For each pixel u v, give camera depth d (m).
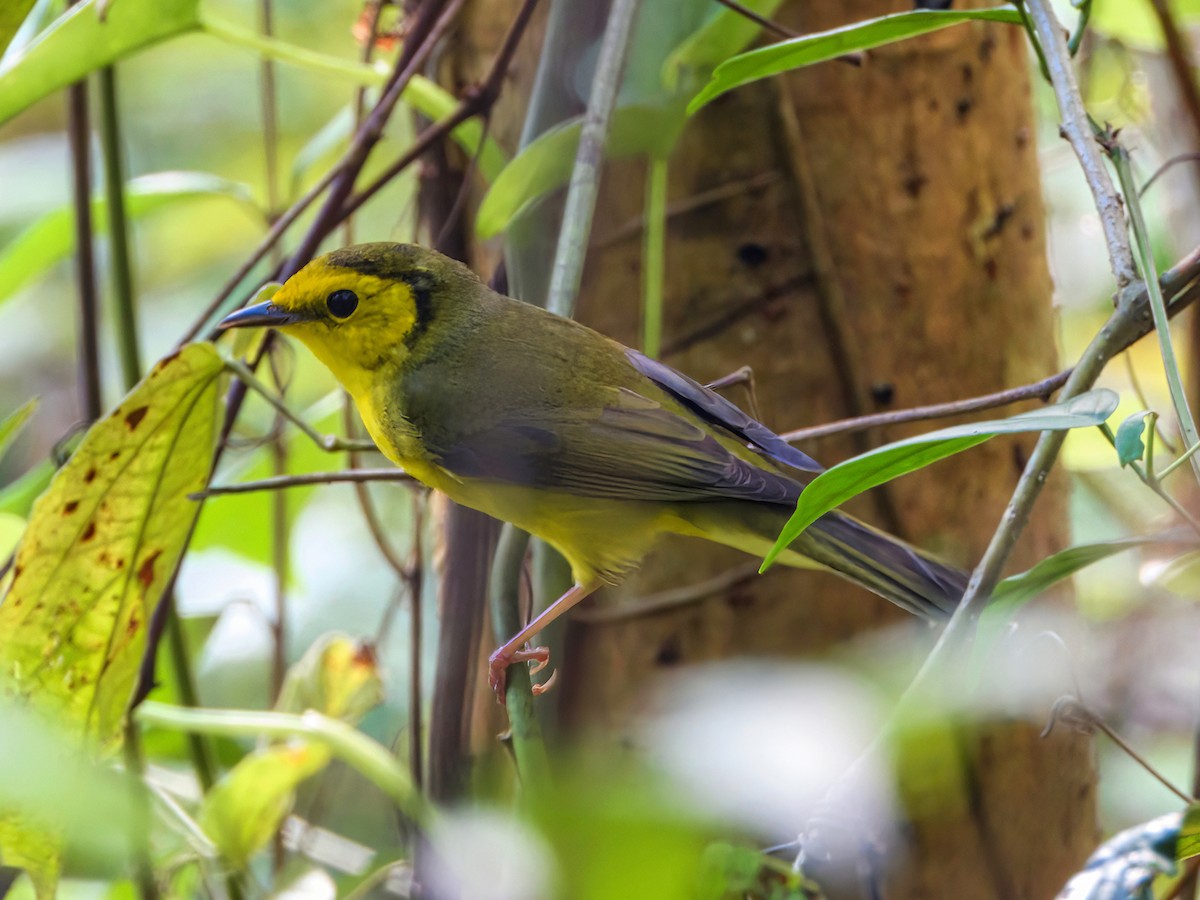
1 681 6.89
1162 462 10.57
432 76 8.56
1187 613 4.94
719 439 7.57
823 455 8.02
